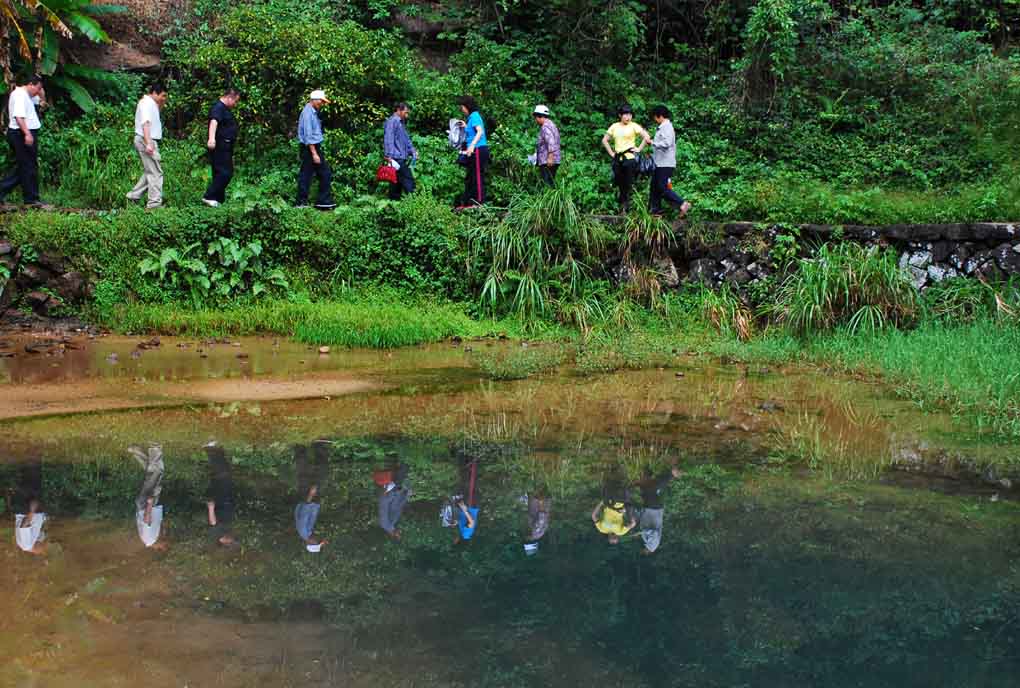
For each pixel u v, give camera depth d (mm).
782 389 7668
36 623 2781
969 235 10836
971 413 6656
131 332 10148
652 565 3363
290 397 6840
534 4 16609
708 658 2582
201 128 14250
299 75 14078
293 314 10539
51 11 13219
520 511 4051
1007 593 3127
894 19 17266
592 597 3045
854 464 5070
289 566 3301
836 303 10352
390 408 6504
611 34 15688
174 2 16078
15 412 6051
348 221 11781
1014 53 16141
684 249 11680
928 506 4238
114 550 3430
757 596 3062
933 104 15320
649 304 11500
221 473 4578
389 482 4492
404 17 16672
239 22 14453
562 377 8102
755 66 15227
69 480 4395
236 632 2736
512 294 11547
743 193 12688
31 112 11617
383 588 3107
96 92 14969
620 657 2570
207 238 11281
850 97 15859
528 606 2965
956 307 10492
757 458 5191
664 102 15914
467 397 7008
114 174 13320
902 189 13656
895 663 2566
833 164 14453
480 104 14789
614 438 5656
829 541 3676
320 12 15539
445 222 11852
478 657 2580
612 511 4074
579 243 11578
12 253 10586
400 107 12586
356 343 9828
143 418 5938
